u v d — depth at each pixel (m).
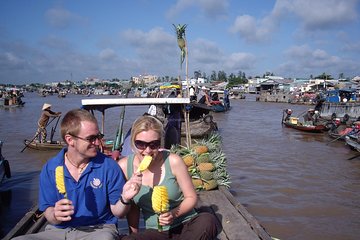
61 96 90.62
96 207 3.12
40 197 3.12
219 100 42.25
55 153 15.36
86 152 3.00
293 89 79.06
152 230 3.26
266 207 8.82
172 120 8.59
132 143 3.16
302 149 17.23
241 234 4.32
